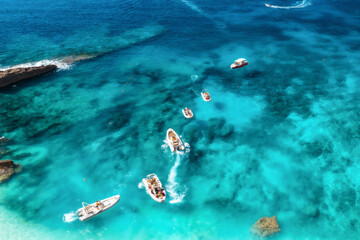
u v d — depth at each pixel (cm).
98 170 4256
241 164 4412
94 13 9938
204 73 6656
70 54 7238
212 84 6259
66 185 4019
